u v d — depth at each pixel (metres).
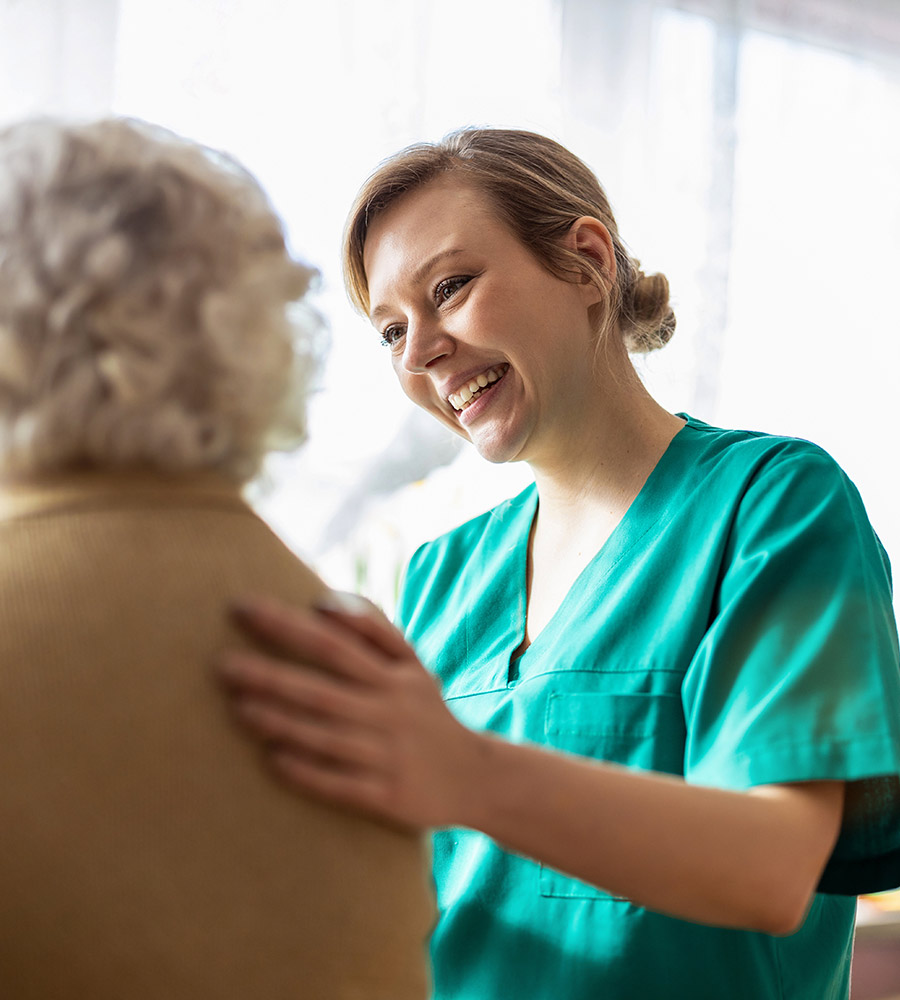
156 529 0.54
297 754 0.53
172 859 0.50
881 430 2.40
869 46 2.49
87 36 1.68
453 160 1.20
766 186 2.34
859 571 0.90
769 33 2.38
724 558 1.01
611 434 1.18
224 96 1.76
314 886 0.52
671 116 2.19
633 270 1.27
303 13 1.85
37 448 0.52
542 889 1.00
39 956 0.49
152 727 0.50
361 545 1.89
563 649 1.08
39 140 0.55
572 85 2.10
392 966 0.55
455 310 1.16
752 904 0.71
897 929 1.83
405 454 1.87
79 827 0.49
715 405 2.13
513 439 1.17
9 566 0.52
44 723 0.49
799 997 0.99
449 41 2.00
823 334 2.37
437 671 1.25
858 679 0.83
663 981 0.93
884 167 2.47
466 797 0.60
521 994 0.98
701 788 0.73
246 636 0.54
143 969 0.49
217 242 0.56
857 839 0.86
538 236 1.16
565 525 1.22
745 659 0.90
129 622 0.51
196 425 0.54
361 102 1.88
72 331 0.52
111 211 0.53
